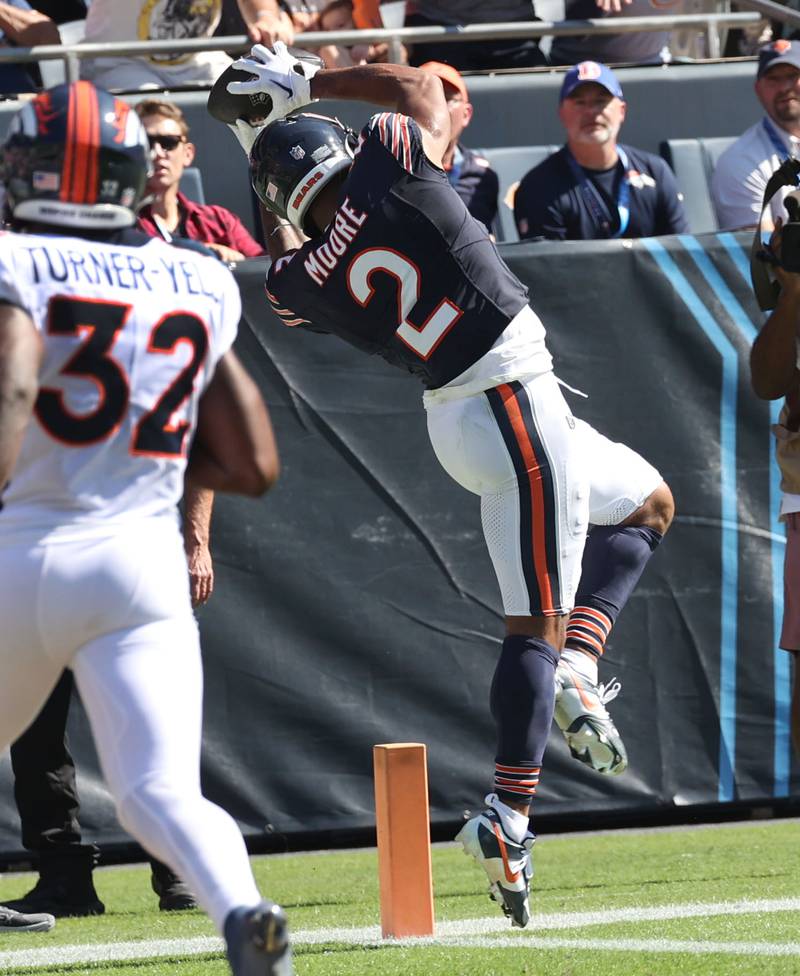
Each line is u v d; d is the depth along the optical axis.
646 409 19.97
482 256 13.45
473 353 13.41
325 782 19.34
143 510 8.24
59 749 16.19
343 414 19.48
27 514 8.02
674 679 20.06
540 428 13.46
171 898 16.30
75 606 7.98
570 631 15.43
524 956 11.73
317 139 13.98
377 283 13.49
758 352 14.51
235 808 19.19
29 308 7.95
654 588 20.05
